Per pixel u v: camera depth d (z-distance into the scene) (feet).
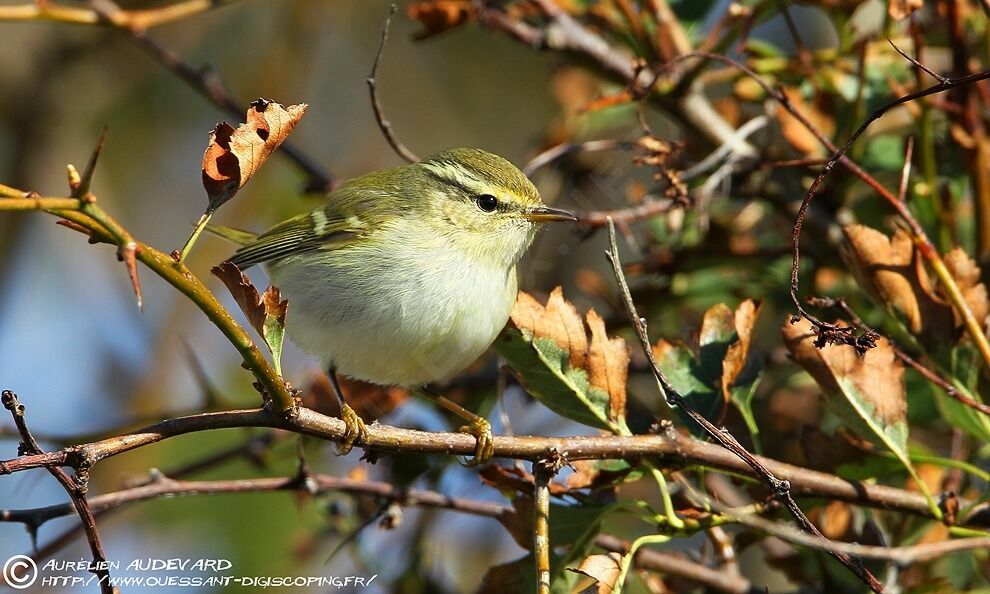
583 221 32.37
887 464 25.61
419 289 30.76
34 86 47.88
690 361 26.37
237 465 42.29
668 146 31.30
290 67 51.44
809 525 21.86
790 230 33.78
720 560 29.30
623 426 25.46
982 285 26.05
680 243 35.83
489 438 23.84
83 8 47.75
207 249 49.11
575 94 39.68
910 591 26.63
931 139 30.94
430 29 34.83
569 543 25.36
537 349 25.46
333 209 33.06
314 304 31.45
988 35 31.04
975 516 25.34
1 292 47.47
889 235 31.78
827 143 27.02
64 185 48.78
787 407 33.30
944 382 25.11
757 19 34.32
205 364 46.83
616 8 35.35
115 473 42.37
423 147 53.52
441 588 34.88
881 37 32.53
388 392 34.50
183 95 51.90
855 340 22.44
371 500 34.50
